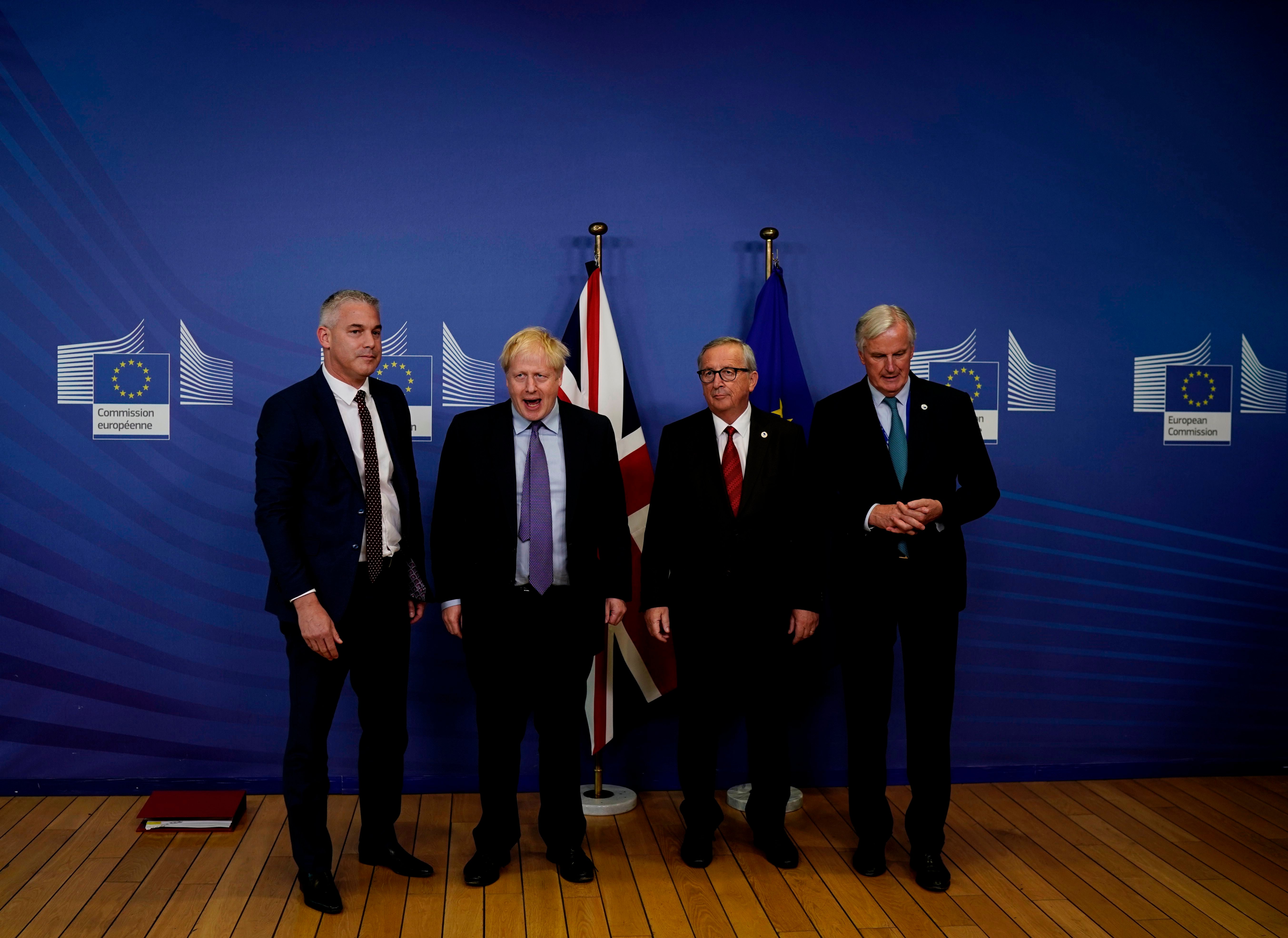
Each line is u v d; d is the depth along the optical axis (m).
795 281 3.28
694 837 2.60
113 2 3.05
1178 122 3.38
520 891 2.42
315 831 2.34
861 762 2.56
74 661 3.08
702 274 3.25
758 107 3.26
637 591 3.08
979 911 2.33
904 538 2.51
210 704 3.11
